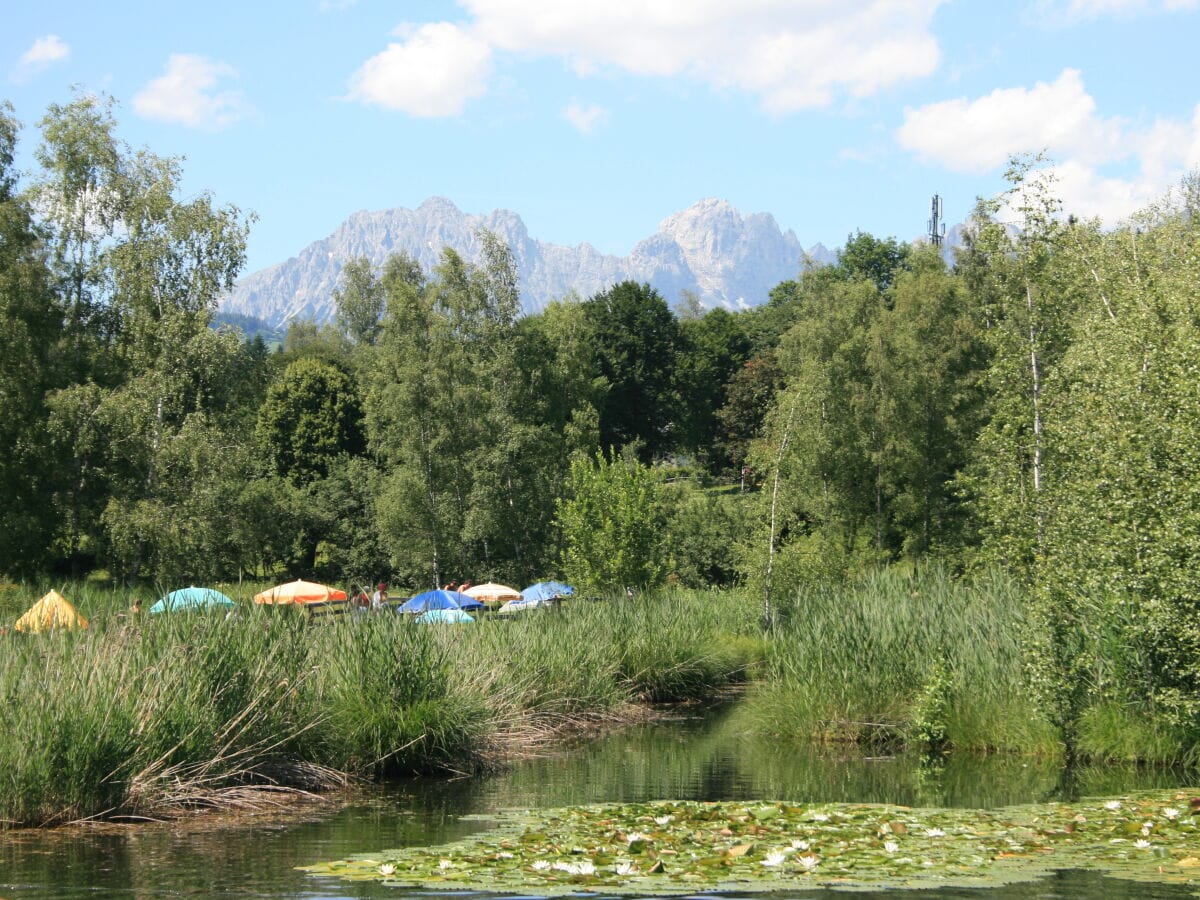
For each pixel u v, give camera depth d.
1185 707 14.98
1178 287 20.03
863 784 14.25
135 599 15.41
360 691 15.32
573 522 33.72
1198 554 14.99
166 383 41.22
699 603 31.91
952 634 18.86
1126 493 16.11
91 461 41.69
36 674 12.32
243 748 13.34
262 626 15.05
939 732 17.34
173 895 8.50
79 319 45.62
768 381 81.75
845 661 19.00
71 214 45.56
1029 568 18.47
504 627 21.91
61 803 11.63
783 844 9.70
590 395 66.69
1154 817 10.76
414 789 14.20
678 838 9.89
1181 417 15.87
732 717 22.44
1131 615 15.46
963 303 51.56
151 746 12.50
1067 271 22.03
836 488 47.16
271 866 9.53
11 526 38.28
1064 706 16.05
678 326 88.50
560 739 19.44
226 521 40.06
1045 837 10.03
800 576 31.59
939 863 8.96
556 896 8.05
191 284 44.16
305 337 131.50
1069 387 20.36
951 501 49.28
